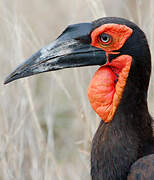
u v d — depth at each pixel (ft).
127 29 26.63
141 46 26.71
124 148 27.17
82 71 36.86
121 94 27.14
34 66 27.68
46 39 45.57
